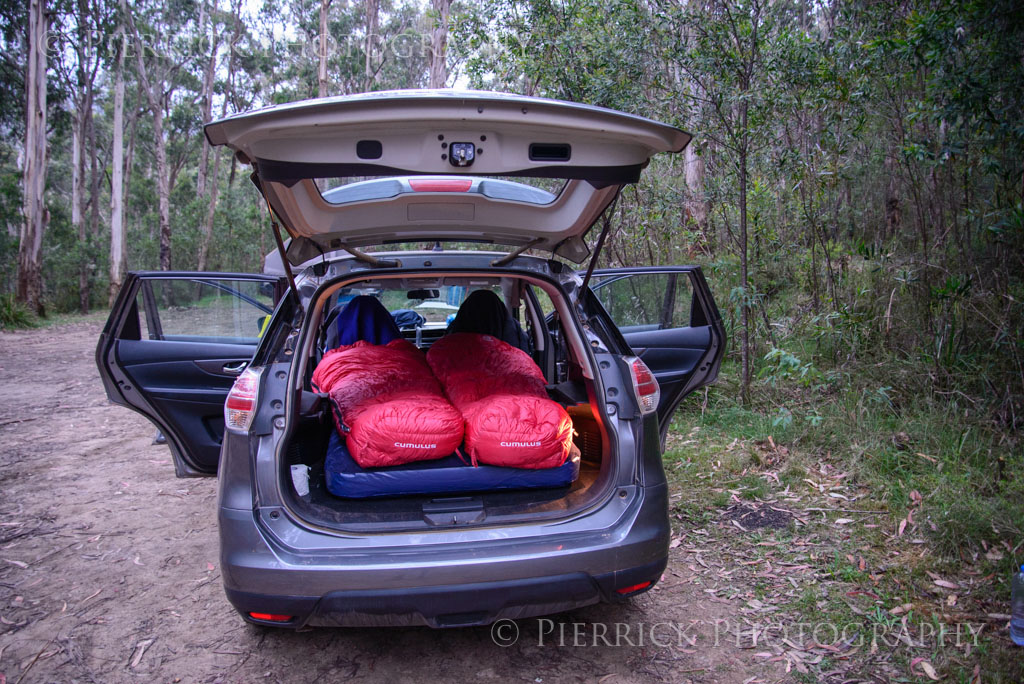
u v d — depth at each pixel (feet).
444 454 8.91
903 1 18.69
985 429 14.89
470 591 7.75
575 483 9.41
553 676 8.85
